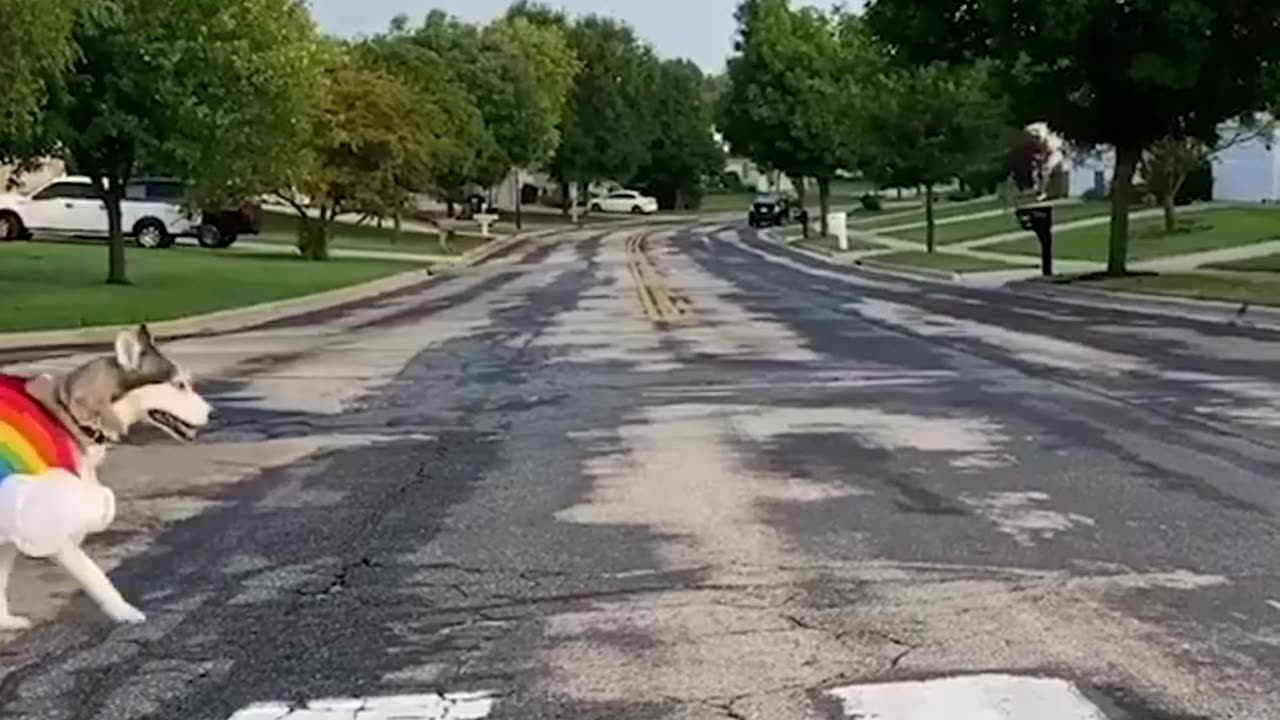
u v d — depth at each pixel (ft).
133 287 99.45
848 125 185.98
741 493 31.76
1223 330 72.02
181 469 35.73
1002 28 103.65
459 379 54.49
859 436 39.40
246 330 79.56
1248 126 142.61
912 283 117.50
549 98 285.64
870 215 266.77
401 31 273.13
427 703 19.03
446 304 99.14
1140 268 117.08
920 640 21.17
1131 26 103.86
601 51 327.26
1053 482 32.58
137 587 24.68
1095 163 238.27
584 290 110.93
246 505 31.40
